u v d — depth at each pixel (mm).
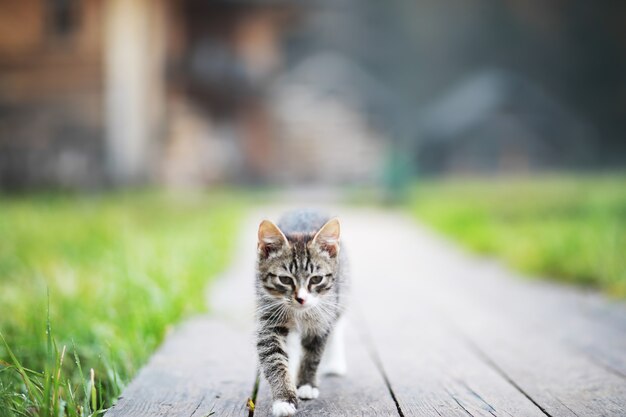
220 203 20125
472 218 14172
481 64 58219
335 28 37062
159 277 6457
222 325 5590
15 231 10391
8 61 22266
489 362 4684
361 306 6773
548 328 5699
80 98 22188
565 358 4758
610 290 7230
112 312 5344
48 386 3277
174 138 26641
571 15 56844
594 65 56344
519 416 3604
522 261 9047
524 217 14344
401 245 12469
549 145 40938
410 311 6496
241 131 32250
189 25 30844
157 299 5602
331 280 4250
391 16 56938
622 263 7789
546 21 57719
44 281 6539
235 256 10500
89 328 4961
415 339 5367
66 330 4914
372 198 23906
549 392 4008
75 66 22156
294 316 4090
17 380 3943
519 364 4613
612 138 54062
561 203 16375
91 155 22219
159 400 3826
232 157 31891
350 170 32625
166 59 26062
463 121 40875
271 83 32562
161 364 4504
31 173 22281
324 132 32750
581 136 40750
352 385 4180
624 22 56000
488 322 5969
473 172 41000
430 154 41656
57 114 22281
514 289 7715
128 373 4379
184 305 5973
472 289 7754
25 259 8203
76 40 22141
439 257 10789
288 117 32625
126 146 22172
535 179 31156
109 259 7695
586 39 56562
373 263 10125
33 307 5285
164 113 25594
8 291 6293
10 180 22188
